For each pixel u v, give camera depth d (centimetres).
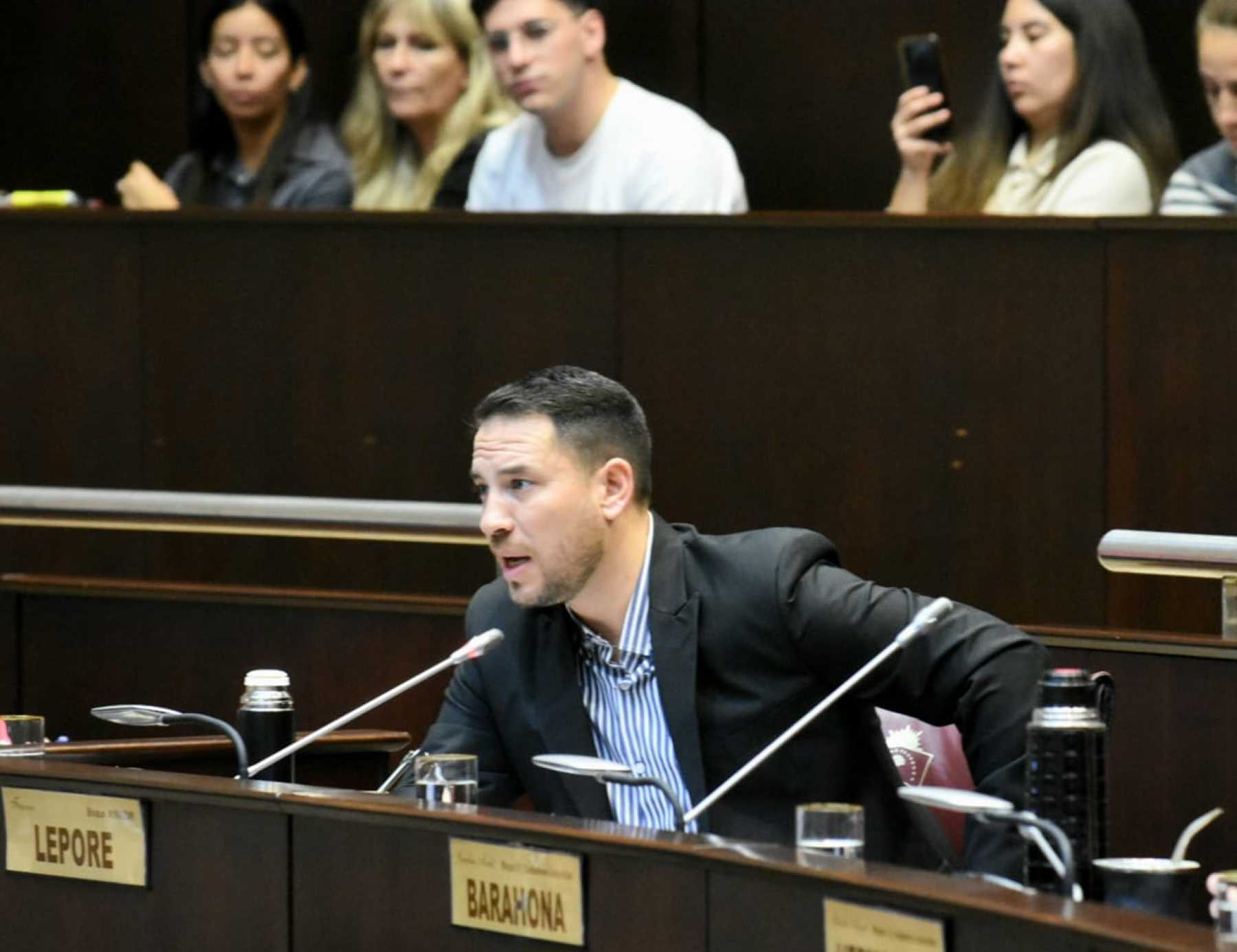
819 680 696
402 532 1102
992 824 619
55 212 1295
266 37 1406
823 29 1496
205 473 1282
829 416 1155
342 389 1252
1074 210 1223
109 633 1116
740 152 1523
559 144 1285
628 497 696
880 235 1141
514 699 716
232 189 1438
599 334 1200
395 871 584
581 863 543
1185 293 1084
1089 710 567
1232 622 870
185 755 794
